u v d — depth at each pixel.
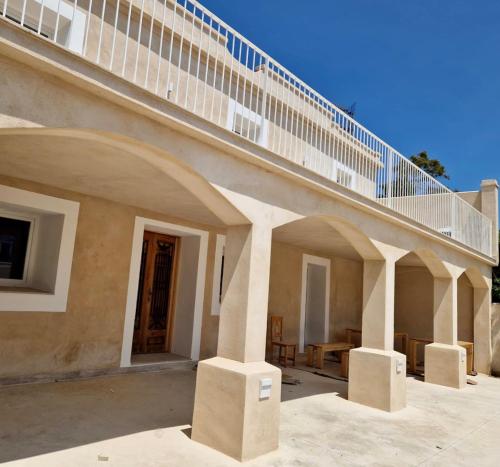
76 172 5.32
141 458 3.82
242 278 4.55
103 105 3.20
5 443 3.84
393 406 6.54
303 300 11.26
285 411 6.03
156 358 7.96
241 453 3.96
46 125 2.84
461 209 10.41
